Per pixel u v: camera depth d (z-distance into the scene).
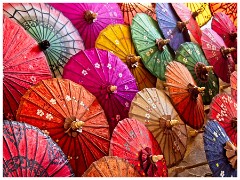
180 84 5.27
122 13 5.39
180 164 5.41
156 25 5.74
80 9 4.52
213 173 4.81
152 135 4.24
